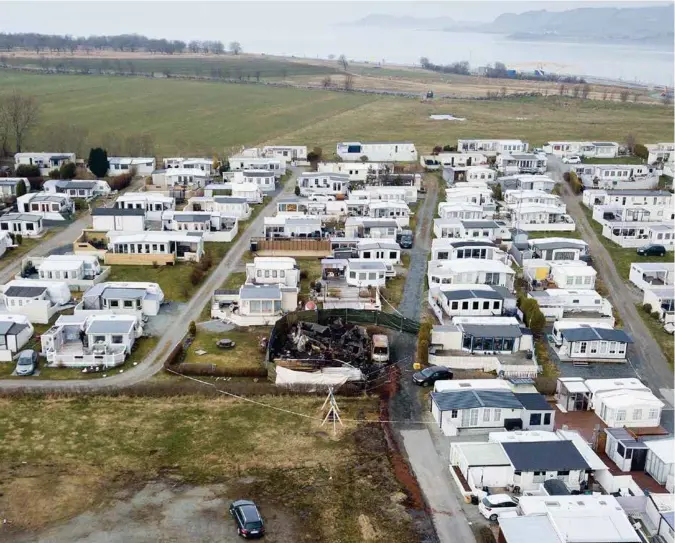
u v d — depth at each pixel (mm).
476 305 84188
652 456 54719
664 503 48719
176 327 81625
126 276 98438
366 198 138500
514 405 61125
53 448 57781
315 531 48344
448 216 127375
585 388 65250
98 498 51625
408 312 87438
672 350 78875
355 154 183750
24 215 118062
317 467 55875
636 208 128500
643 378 72250
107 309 84062
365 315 83438
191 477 54406
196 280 95312
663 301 87188
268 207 138250
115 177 150875
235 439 59719
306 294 91875
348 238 112250
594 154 190500
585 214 136500
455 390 63906
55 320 83000
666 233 114312
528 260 102750
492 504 49562
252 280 93312
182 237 106250
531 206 128750
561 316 86500
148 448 58125
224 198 131500
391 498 52031
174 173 148625
